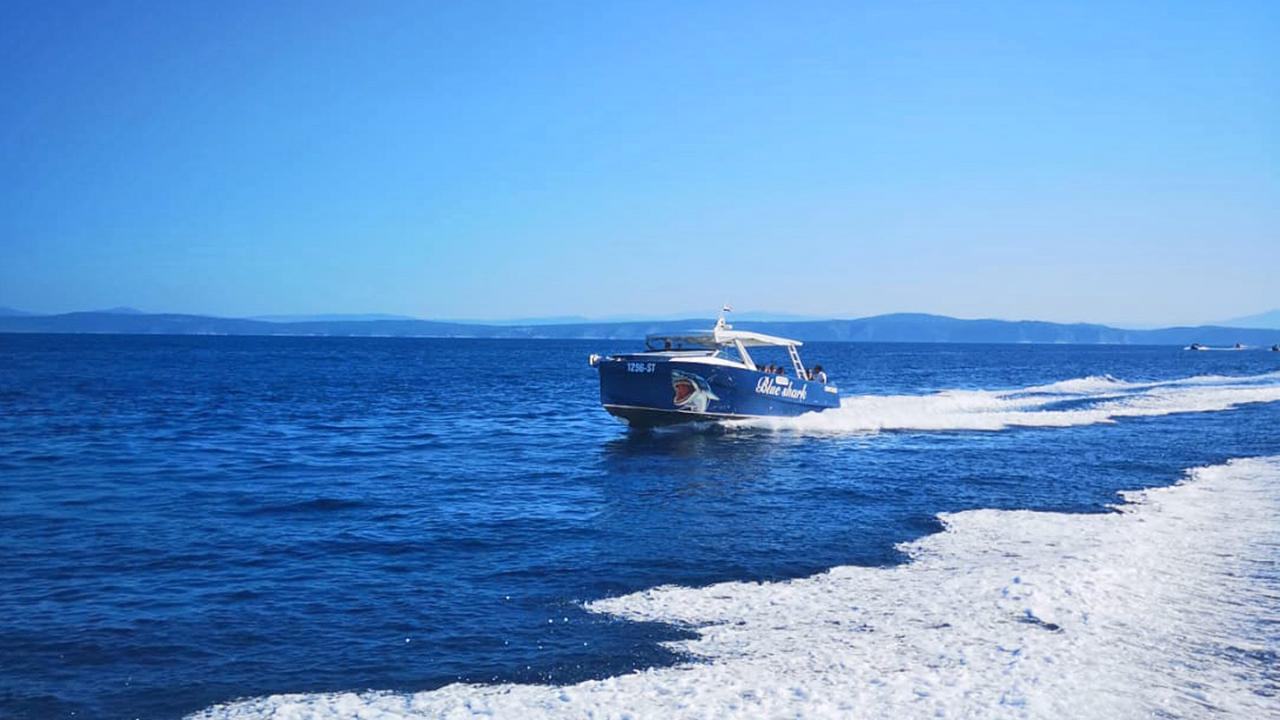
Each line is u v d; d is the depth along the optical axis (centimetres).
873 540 1307
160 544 1301
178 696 758
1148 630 877
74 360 9100
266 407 3834
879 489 1778
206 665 827
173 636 905
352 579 1120
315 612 984
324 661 834
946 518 1462
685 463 2184
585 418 3456
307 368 8150
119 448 2400
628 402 2675
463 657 841
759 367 2889
